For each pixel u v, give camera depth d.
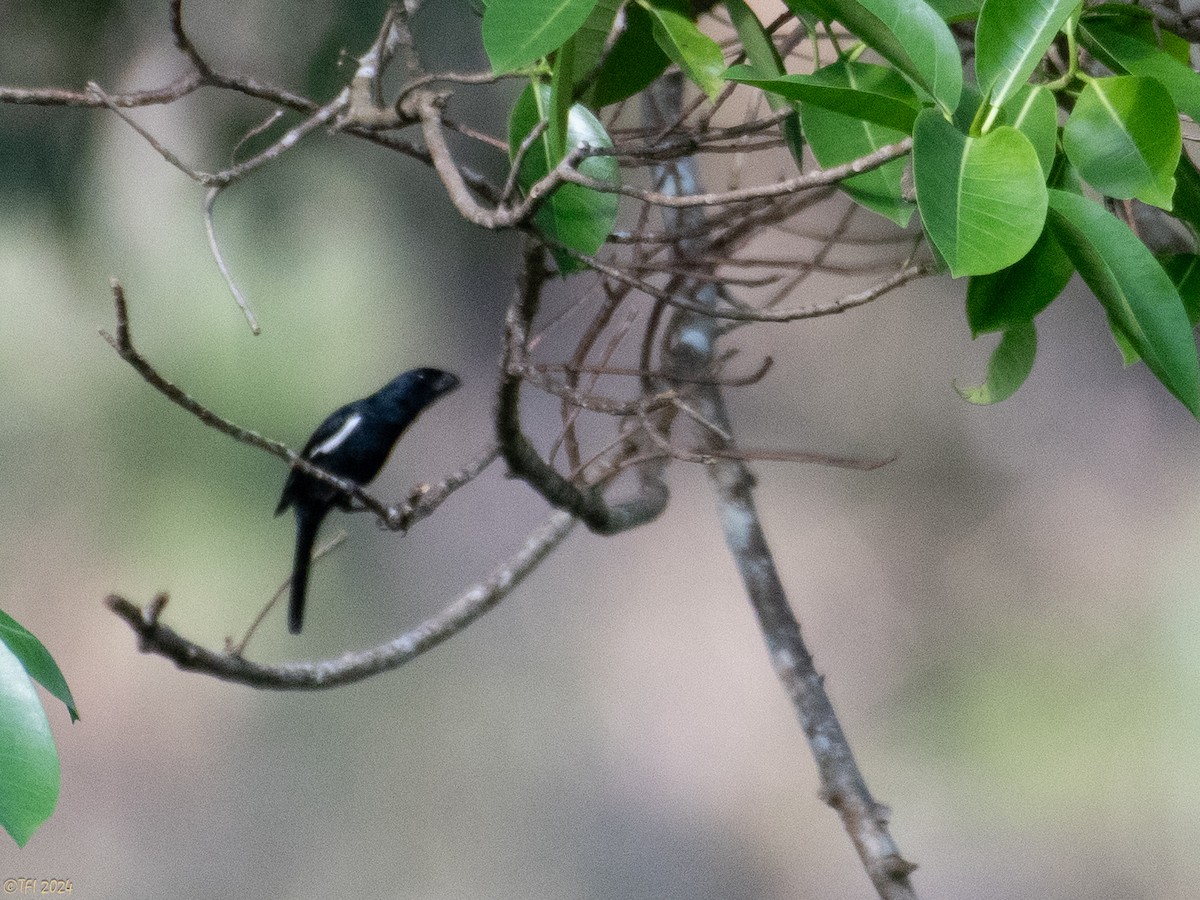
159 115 9.03
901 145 2.95
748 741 16.22
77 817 15.11
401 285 12.21
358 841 15.36
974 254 2.63
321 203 11.44
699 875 15.17
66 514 12.97
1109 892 14.34
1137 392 16.64
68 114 9.62
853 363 16.58
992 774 15.26
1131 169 3.05
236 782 15.43
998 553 16.39
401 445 15.64
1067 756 15.20
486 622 16.31
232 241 10.99
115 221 10.06
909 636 16.23
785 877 15.59
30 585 13.69
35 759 2.62
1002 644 15.99
